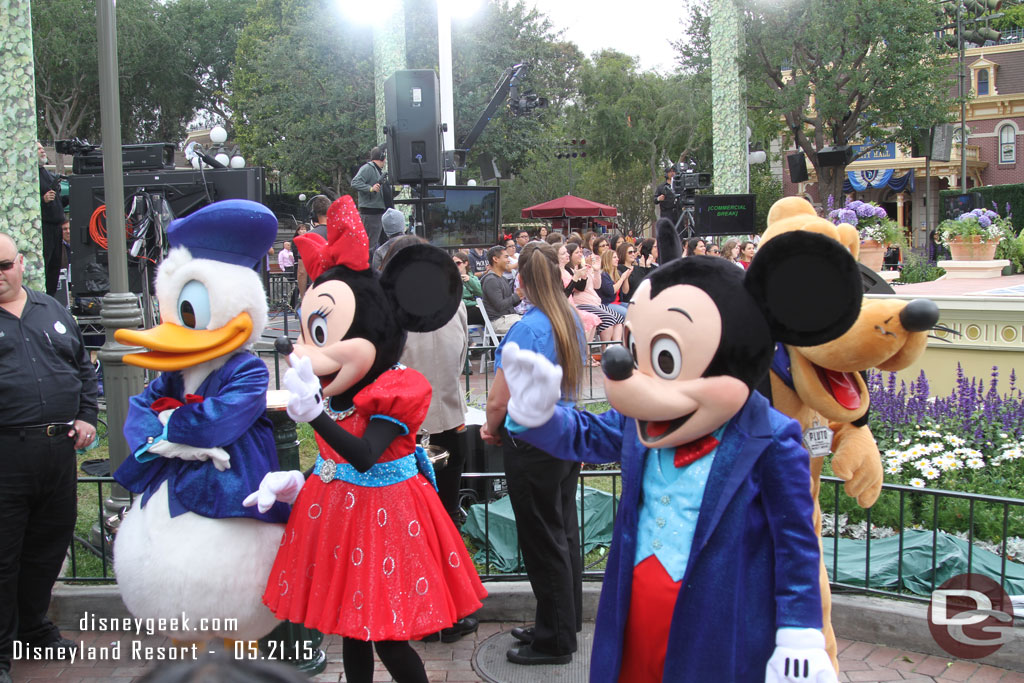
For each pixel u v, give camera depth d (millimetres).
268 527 3363
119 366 5379
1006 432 6297
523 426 2697
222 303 3275
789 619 2432
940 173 36844
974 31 38031
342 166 28484
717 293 2502
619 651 2664
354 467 3086
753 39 22688
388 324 3254
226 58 45875
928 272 13883
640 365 2602
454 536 3406
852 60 22484
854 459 3232
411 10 27078
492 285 10578
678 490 2621
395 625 3064
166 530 3246
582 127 38219
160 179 8688
